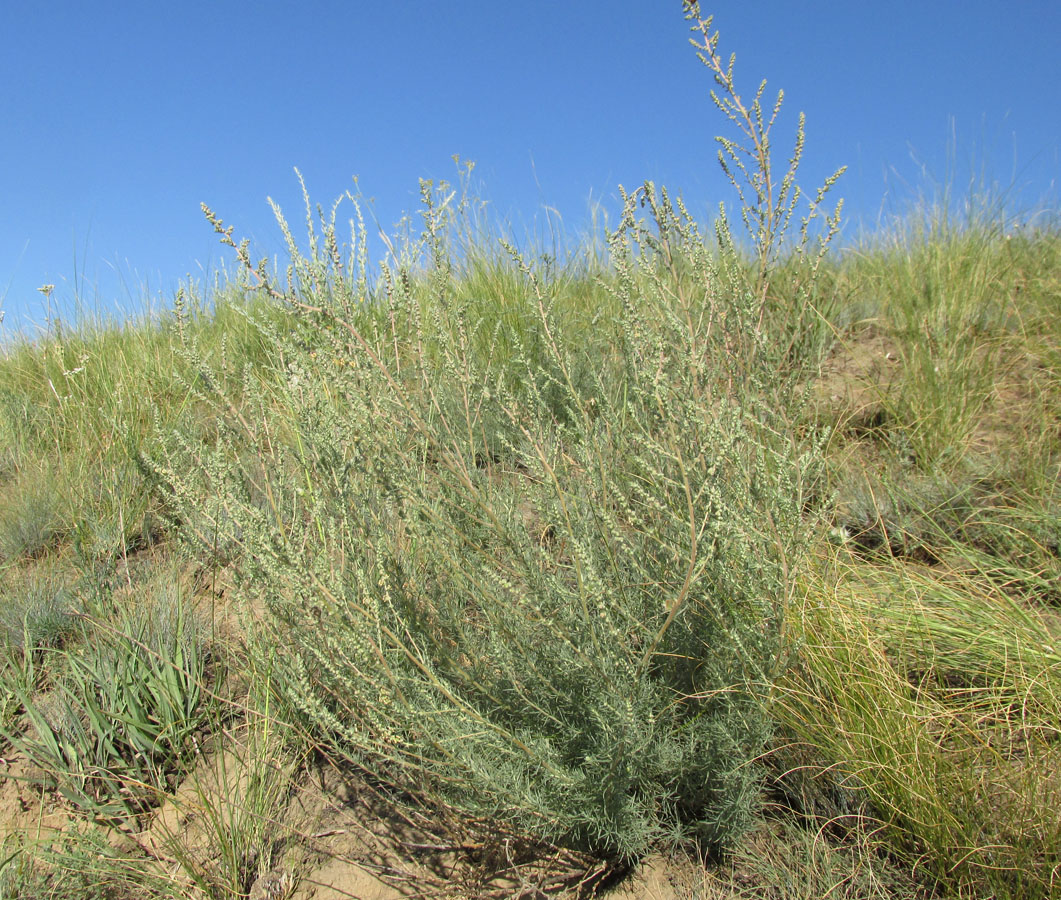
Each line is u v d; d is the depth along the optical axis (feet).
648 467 6.16
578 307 13.76
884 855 5.50
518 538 6.61
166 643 7.89
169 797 6.38
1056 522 7.91
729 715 5.83
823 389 11.60
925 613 6.95
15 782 7.12
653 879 5.68
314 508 6.13
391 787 6.61
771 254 9.41
